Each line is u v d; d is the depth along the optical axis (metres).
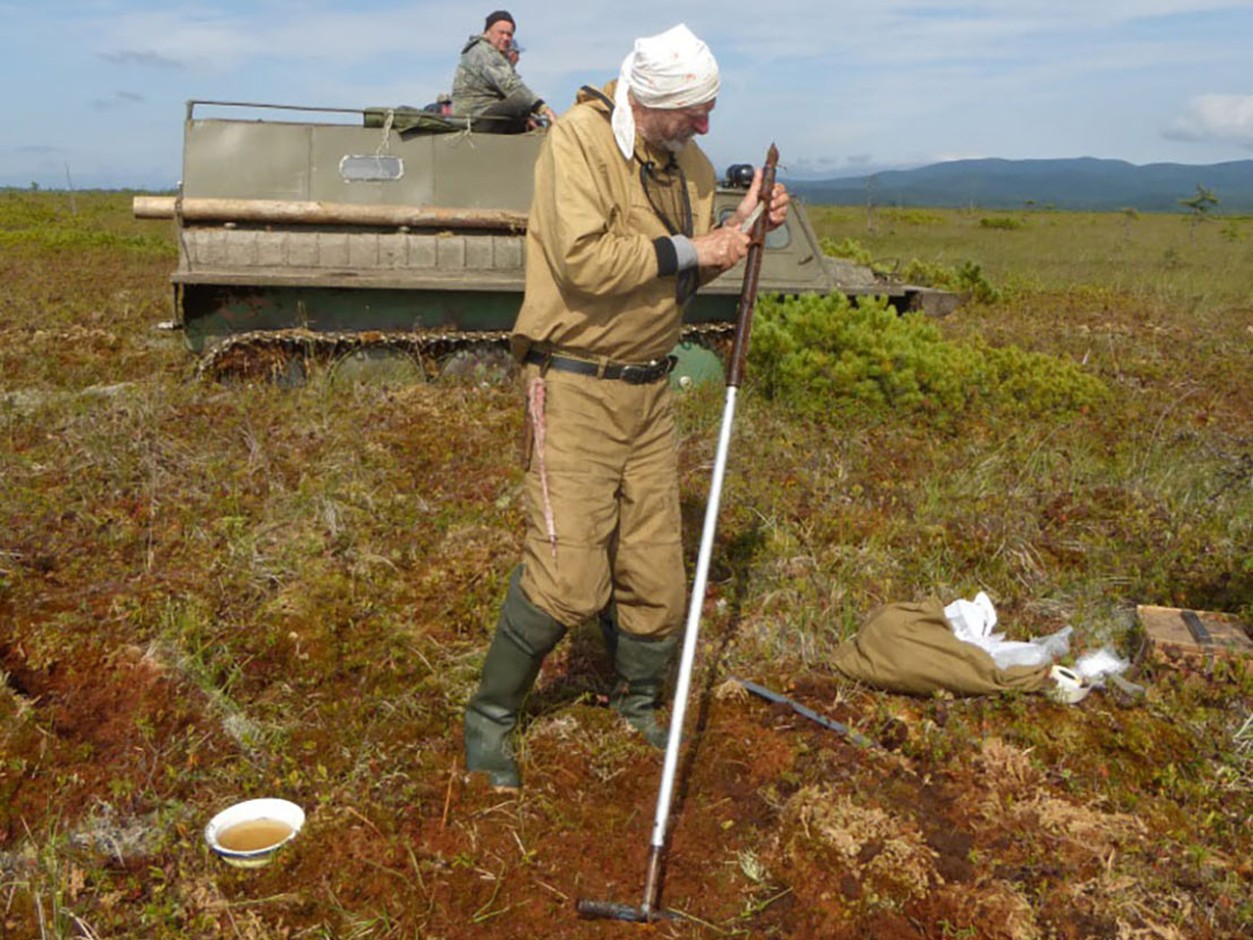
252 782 3.33
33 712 3.57
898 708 3.89
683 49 2.86
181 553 4.77
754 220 3.18
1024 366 7.80
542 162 3.01
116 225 22.70
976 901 2.91
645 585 3.40
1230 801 3.42
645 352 3.15
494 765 3.37
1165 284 15.34
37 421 6.43
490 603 4.46
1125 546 5.31
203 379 7.25
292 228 7.50
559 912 2.88
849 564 4.89
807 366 7.40
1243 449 6.83
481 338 7.75
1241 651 4.07
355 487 5.46
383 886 2.93
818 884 2.99
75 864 2.95
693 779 3.44
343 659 4.06
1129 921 2.89
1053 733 3.73
